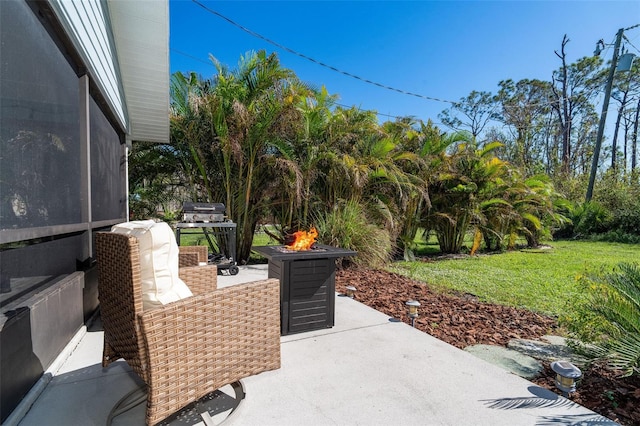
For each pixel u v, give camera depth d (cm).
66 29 205
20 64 160
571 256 828
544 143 2402
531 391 183
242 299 154
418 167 747
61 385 177
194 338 134
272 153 587
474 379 196
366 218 611
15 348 146
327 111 616
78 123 248
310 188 621
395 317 332
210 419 150
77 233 245
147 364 120
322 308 276
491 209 854
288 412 160
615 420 179
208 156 582
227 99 537
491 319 338
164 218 640
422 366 212
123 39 359
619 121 2333
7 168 147
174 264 153
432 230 895
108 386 177
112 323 155
